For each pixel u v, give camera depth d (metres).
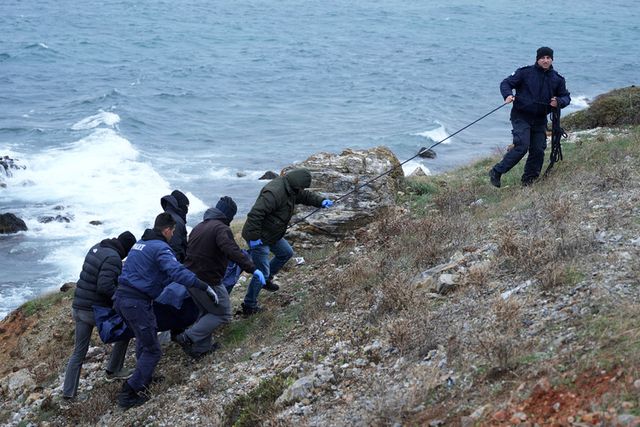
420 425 4.78
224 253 7.52
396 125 43.34
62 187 28.36
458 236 8.68
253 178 31.05
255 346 7.74
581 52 74.44
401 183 12.59
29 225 24.05
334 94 54.84
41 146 35.47
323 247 10.73
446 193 11.27
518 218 8.60
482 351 5.36
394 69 65.25
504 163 10.01
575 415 4.09
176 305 7.34
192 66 64.88
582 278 6.09
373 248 9.79
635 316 5.05
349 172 11.52
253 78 60.94
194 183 30.08
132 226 24.36
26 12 96.44
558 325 5.41
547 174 10.48
